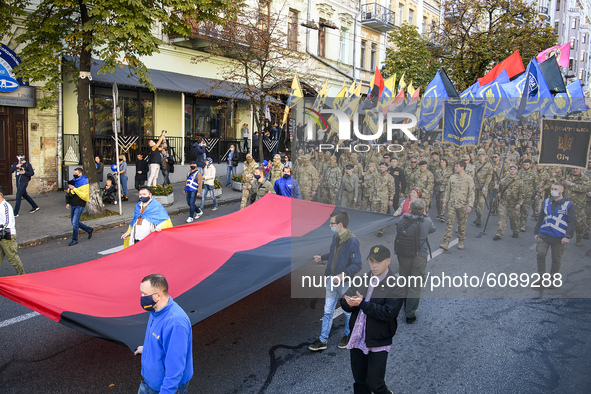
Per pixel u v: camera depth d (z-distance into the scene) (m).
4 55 14.36
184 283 5.22
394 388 4.54
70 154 16.28
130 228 7.17
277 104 18.45
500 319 5.78
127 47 11.32
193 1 11.67
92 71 16.00
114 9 10.84
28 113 15.33
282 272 4.95
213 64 21.20
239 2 14.91
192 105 21.11
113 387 4.64
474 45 22.86
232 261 5.57
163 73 19.06
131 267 5.71
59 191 16.02
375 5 30.44
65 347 5.51
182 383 3.54
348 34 29.12
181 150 19.27
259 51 17.69
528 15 23.62
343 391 4.56
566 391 4.41
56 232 10.82
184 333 3.42
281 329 5.98
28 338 5.74
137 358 5.26
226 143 21.77
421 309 6.30
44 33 12.43
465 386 4.55
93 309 4.54
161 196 14.13
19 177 12.45
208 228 6.88
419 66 22.95
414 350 5.25
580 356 4.93
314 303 6.92
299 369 4.97
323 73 26.73
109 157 17.17
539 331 5.44
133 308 4.74
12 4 12.90
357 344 3.84
